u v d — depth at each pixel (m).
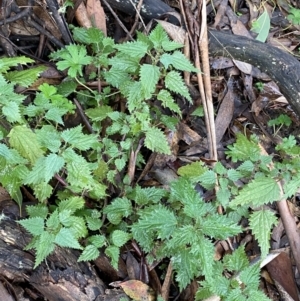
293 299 0.55
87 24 0.61
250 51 0.61
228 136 0.65
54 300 0.47
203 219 0.48
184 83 0.57
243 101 0.67
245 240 0.58
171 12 0.61
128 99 0.51
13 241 0.47
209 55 0.63
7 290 0.47
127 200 0.53
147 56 0.57
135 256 0.54
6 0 0.55
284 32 0.73
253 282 0.49
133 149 0.56
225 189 0.53
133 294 0.50
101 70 0.58
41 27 0.58
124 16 0.65
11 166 0.47
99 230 0.52
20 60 0.48
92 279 0.49
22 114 0.49
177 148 0.61
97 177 0.54
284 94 0.62
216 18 0.69
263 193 0.50
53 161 0.45
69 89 0.57
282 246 0.58
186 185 0.49
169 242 0.46
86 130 0.58
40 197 0.50
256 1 0.73
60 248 0.49
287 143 0.62
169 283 0.53
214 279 0.49
